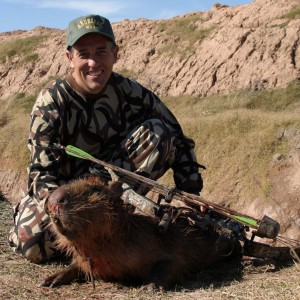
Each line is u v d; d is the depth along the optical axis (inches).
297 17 527.2
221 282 84.8
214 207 86.8
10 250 105.3
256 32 524.7
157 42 616.4
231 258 97.7
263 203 214.4
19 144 327.9
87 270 83.3
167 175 240.1
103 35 88.4
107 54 90.0
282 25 522.9
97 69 89.7
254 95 449.4
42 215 94.9
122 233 81.0
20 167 316.8
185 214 92.4
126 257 81.5
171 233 88.0
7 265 95.3
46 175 89.2
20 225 96.1
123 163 93.7
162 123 94.9
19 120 382.0
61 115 91.4
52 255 96.3
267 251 93.1
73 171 95.5
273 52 502.9
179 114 386.3
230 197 229.8
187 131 269.0
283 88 465.1
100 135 95.1
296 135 233.5
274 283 78.7
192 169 102.1
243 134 250.4
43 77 685.9
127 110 96.7
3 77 716.0
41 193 87.7
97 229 78.5
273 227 84.4
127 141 94.4
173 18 660.7
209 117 285.3
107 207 78.6
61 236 81.0
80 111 92.7
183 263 86.5
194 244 90.9
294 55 494.9
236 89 496.4
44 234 94.3
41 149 89.7
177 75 559.8
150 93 99.9
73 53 90.4
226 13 594.6
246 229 95.7
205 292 77.4
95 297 76.7
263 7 557.9
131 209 84.9
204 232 93.7
